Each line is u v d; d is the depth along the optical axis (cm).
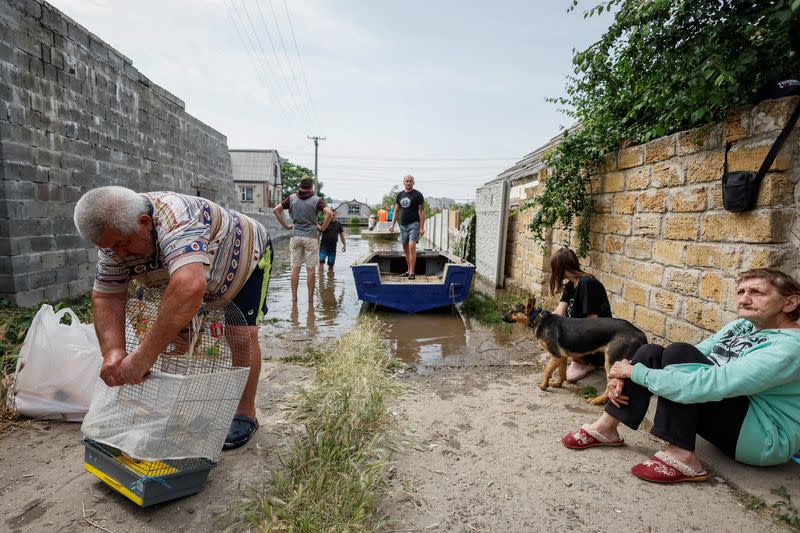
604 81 470
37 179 598
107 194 206
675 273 387
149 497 223
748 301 236
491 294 872
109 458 235
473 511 232
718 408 246
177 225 219
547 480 257
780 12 276
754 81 316
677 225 384
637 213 444
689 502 236
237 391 244
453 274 688
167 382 222
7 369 360
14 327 446
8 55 551
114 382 225
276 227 2498
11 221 554
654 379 246
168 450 222
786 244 296
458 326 640
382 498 242
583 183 546
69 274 661
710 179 345
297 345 530
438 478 260
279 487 239
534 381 418
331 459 260
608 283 505
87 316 561
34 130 593
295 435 303
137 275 246
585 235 551
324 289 928
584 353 365
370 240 2558
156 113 993
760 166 300
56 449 285
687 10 325
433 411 349
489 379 424
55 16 636
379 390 367
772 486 240
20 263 567
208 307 262
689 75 329
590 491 247
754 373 221
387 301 703
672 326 392
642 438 306
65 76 658
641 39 358
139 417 226
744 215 313
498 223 948
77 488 247
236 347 279
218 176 1598
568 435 294
